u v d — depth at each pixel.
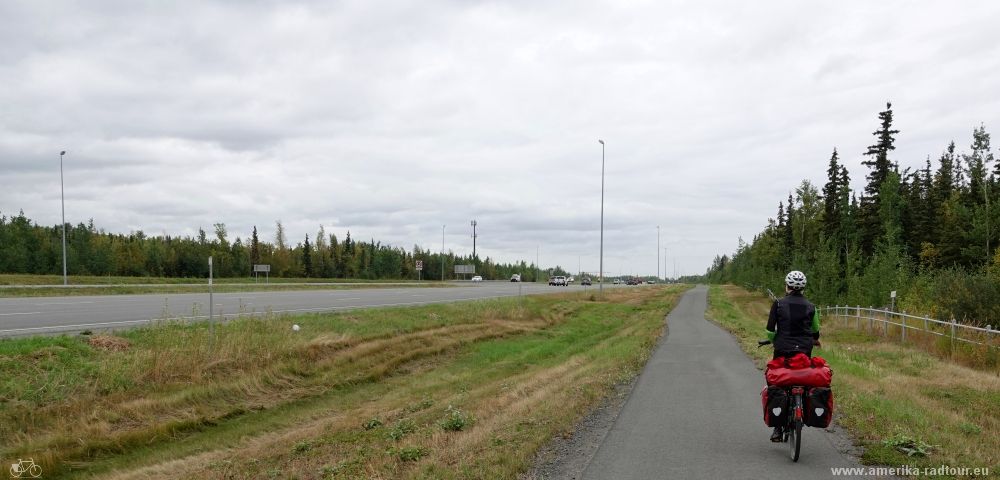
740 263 104.56
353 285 57.94
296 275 109.12
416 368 19.67
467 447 7.32
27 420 10.61
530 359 21.55
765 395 6.98
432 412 11.17
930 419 8.41
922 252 47.56
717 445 7.36
